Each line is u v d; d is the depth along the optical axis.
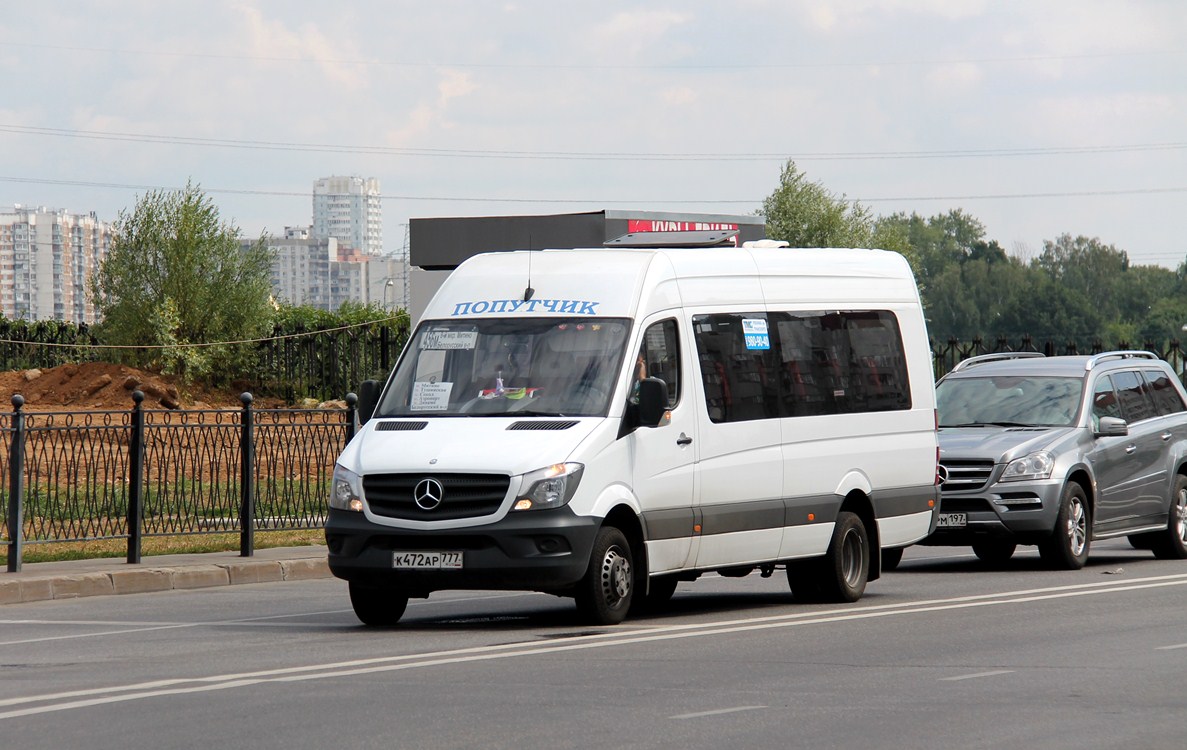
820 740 15.36
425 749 14.90
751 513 26.80
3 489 35.69
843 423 28.89
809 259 29.31
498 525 23.12
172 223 80.56
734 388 26.89
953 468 35.25
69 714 16.72
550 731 15.76
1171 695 17.94
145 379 72.88
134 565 33.91
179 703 17.34
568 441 23.77
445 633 23.97
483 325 25.84
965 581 32.75
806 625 24.61
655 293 25.98
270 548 38.59
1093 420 37.06
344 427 41.31
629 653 21.30
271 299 87.38
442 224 70.88
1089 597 28.69
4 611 28.61
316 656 21.23
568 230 69.75
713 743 15.20
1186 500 39.38
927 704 17.31
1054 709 17.03
